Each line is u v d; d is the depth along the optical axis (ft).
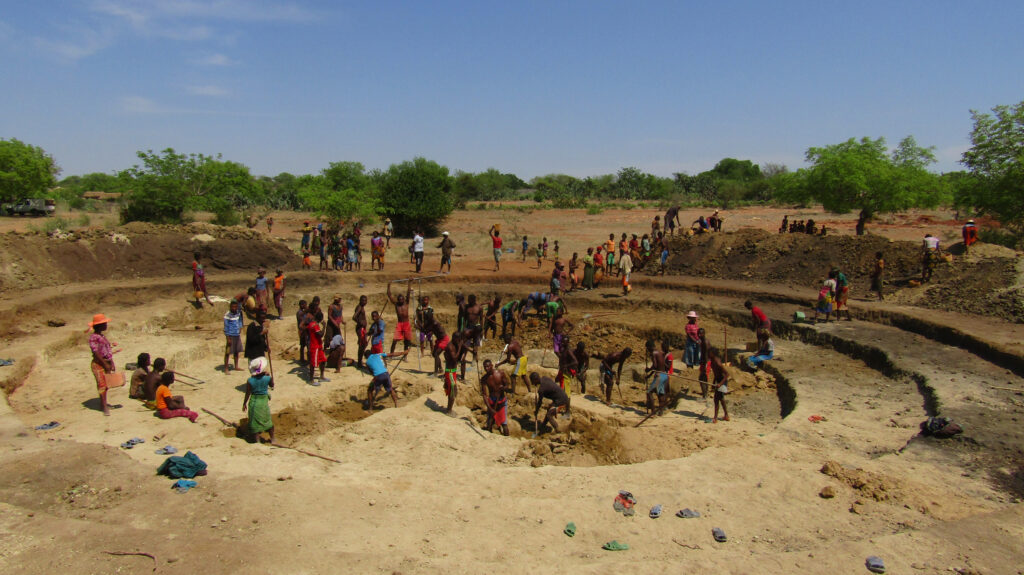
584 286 78.59
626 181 311.06
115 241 73.77
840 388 43.52
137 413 36.24
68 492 24.63
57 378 42.06
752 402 44.14
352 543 21.90
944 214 175.94
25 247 65.87
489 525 23.85
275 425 38.52
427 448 34.04
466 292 77.66
